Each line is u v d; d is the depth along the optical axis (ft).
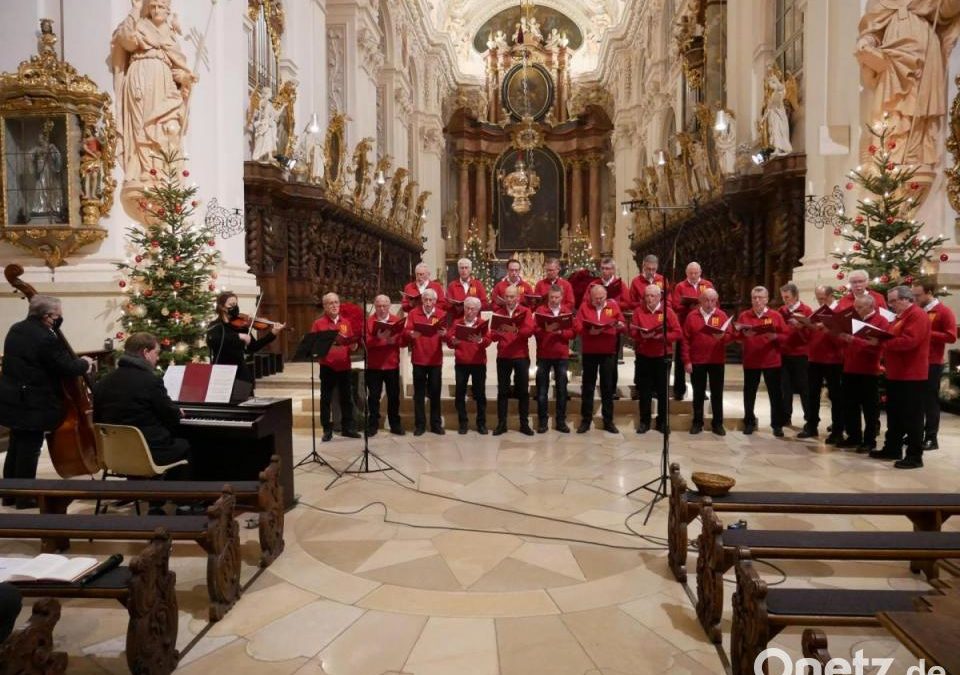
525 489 18.19
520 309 24.89
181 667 9.64
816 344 23.59
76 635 10.57
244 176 38.11
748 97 46.52
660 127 73.87
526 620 11.04
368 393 25.20
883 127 28.58
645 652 10.04
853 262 29.91
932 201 29.48
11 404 15.93
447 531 15.10
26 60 26.23
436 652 10.06
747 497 12.10
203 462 17.38
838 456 21.52
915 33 28.40
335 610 11.41
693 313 25.18
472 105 108.99
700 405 25.02
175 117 27.40
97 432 15.76
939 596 6.33
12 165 25.89
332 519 15.94
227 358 19.54
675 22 64.59
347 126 57.67
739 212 44.29
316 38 51.67
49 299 16.55
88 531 10.58
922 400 19.63
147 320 24.57
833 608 8.19
